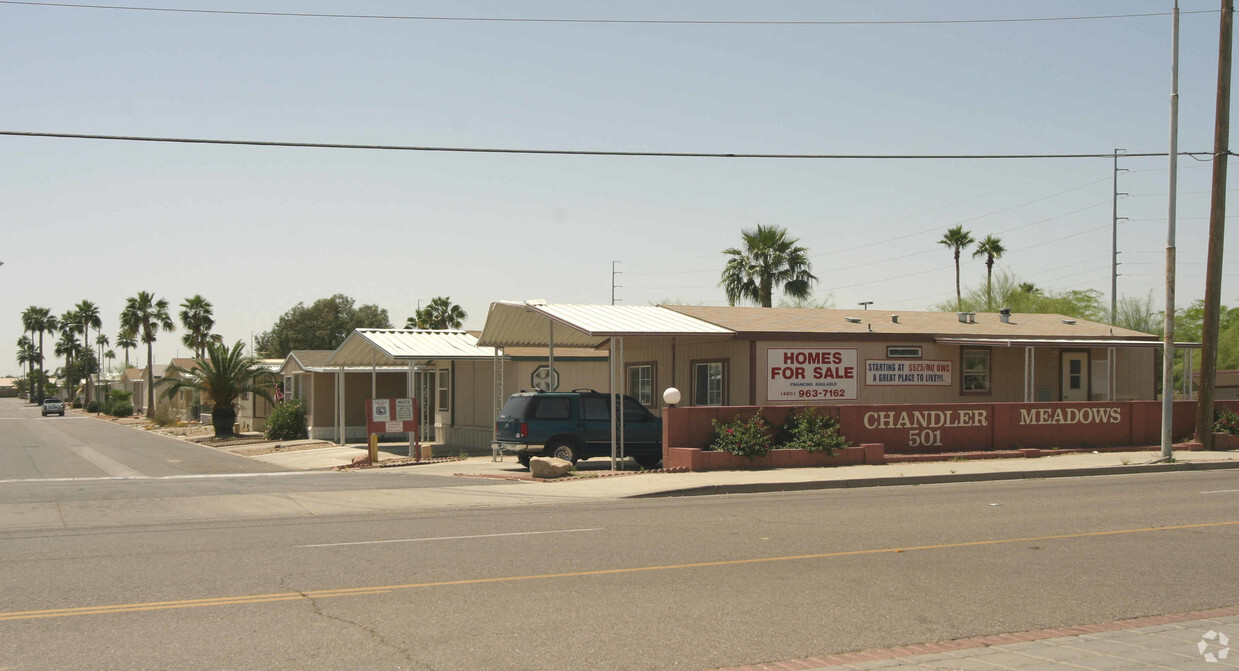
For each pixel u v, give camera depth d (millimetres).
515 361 30578
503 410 23266
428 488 18172
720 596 8500
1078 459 22219
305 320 93375
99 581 9070
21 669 6285
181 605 8086
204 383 43938
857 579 9242
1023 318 31000
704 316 25453
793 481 18094
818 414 21297
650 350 28031
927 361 26156
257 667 6352
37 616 7703
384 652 6719
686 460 19844
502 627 7402
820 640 7133
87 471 25484
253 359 44781
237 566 9828
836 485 18359
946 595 8594
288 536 11938
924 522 13062
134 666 6367
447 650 6770
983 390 27016
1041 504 15109
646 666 6465
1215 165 23172
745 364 23938
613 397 20984
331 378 39562
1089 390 28797
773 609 8047
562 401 22391
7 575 9367
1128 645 7016
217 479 20859
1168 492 16828
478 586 8859
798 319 26312
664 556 10430
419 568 9719
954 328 27359
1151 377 29438
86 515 14312
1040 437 23703
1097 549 10906
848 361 25031
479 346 27156
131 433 52750
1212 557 10438
